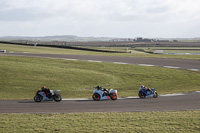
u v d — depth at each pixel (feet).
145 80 101.19
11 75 106.01
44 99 60.49
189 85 87.66
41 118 40.27
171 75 107.96
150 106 52.47
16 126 34.91
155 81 98.68
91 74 112.37
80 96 73.31
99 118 39.91
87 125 35.27
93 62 140.77
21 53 181.27
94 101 60.59
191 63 136.26
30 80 99.81
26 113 44.91
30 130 32.81
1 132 31.94
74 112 46.44
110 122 37.04
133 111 47.09
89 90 85.81
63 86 92.43
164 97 64.90
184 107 50.78
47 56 163.63
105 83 97.71
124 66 129.70
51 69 120.26
